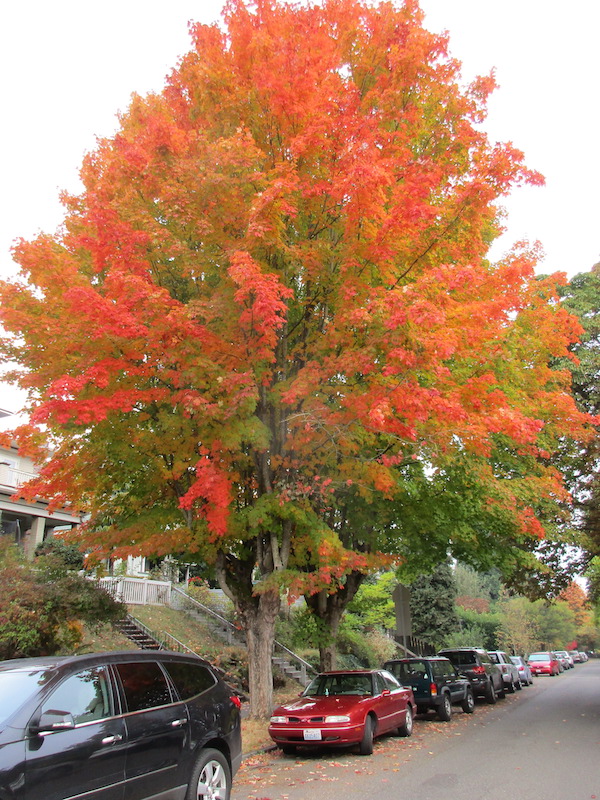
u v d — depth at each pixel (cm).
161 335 875
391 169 1007
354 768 886
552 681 3259
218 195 931
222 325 975
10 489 2305
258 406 1118
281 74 995
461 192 981
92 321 854
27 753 411
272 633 1244
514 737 1170
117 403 846
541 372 1344
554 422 1369
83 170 1131
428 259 1016
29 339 903
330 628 1591
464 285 1000
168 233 926
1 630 1072
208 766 585
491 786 746
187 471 1077
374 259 946
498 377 1255
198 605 2356
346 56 1129
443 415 918
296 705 1051
